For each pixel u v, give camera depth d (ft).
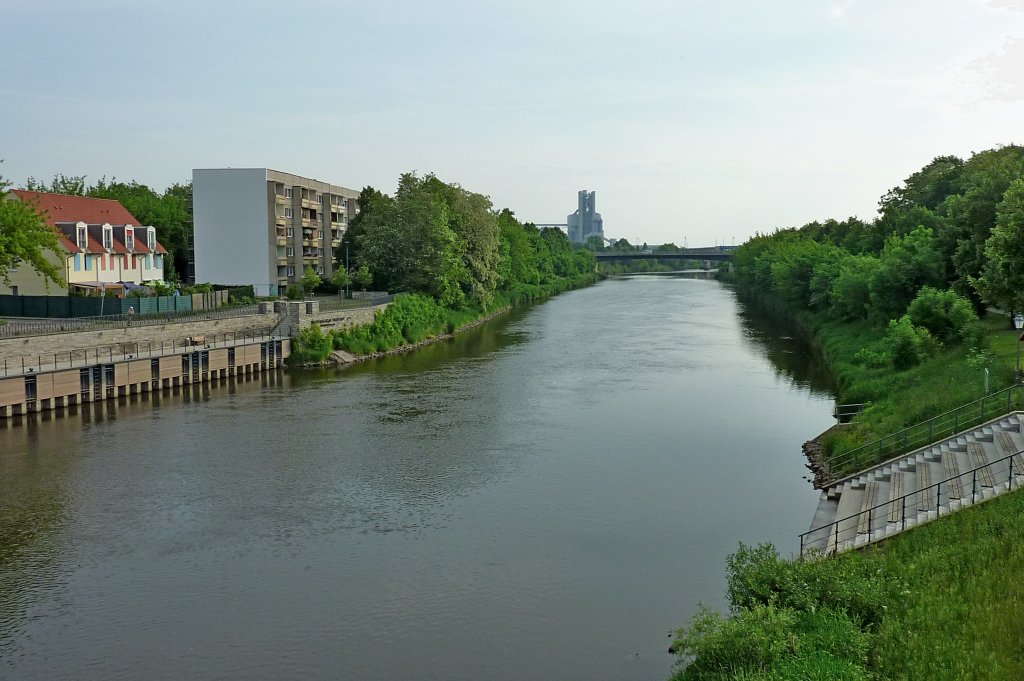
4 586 92.32
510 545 102.58
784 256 412.77
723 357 251.60
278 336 246.27
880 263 244.42
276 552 101.30
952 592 65.67
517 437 153.99
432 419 169.89
